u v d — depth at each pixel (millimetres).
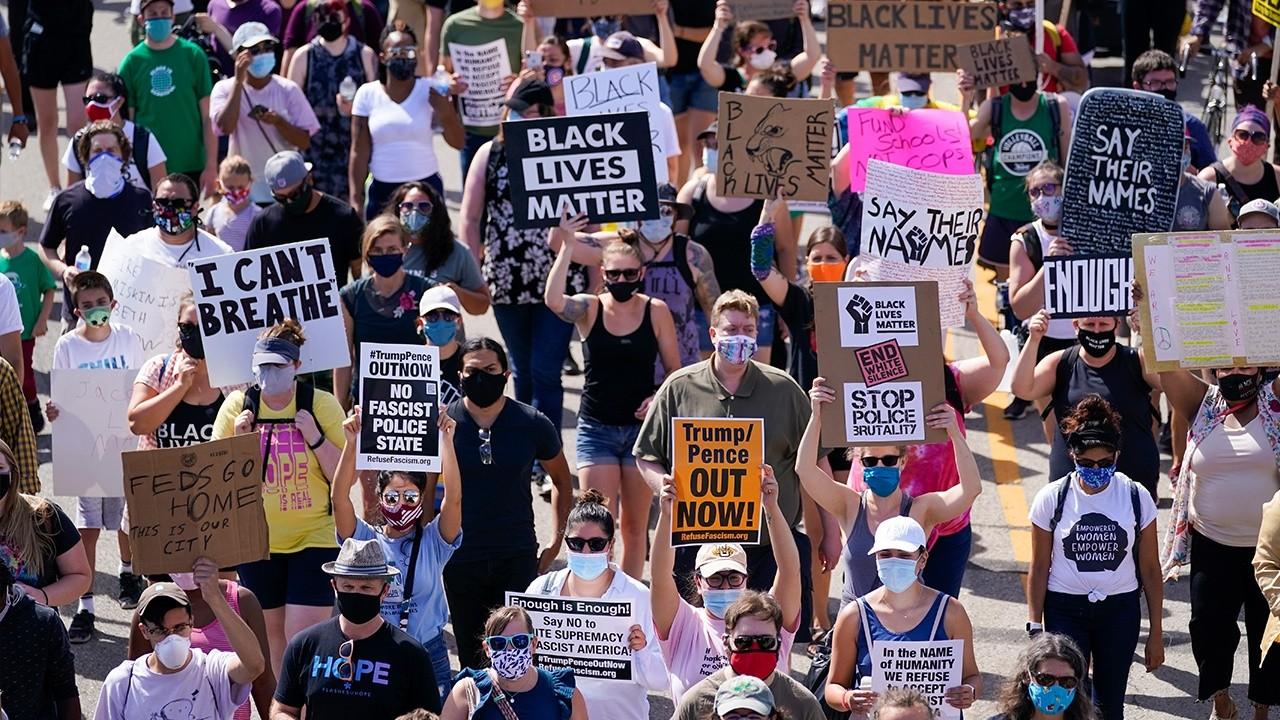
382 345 30688
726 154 40219
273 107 50156
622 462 36531
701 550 29266
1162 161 40125
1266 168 44531
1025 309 41344
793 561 29562
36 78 56375
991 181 49000
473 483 32531
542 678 27109
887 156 43156
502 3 53531
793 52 61031
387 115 48656
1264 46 55250
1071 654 26938
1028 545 40531
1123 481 31391
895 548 27672
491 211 42156
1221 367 34219
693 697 26500
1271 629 30750
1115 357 35031
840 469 36094
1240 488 32438
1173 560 33688
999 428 46656
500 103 52219
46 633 27062
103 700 27703
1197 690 34875
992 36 48219
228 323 34500
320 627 27547
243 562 28844
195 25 56062
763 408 32656
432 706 27375
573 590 29844
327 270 35031
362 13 59719
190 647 29453
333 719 27094
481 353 32250
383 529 31203
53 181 57469
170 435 35125
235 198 45000
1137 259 34438
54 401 35375
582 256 40219
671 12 56469
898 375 30609
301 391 32125
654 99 44625
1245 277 34406
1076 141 40500
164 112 51469
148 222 44250
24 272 43344
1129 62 62625
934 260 37312
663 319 36438
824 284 30625
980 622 37375
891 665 27906
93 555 36969
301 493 31859
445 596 33156
